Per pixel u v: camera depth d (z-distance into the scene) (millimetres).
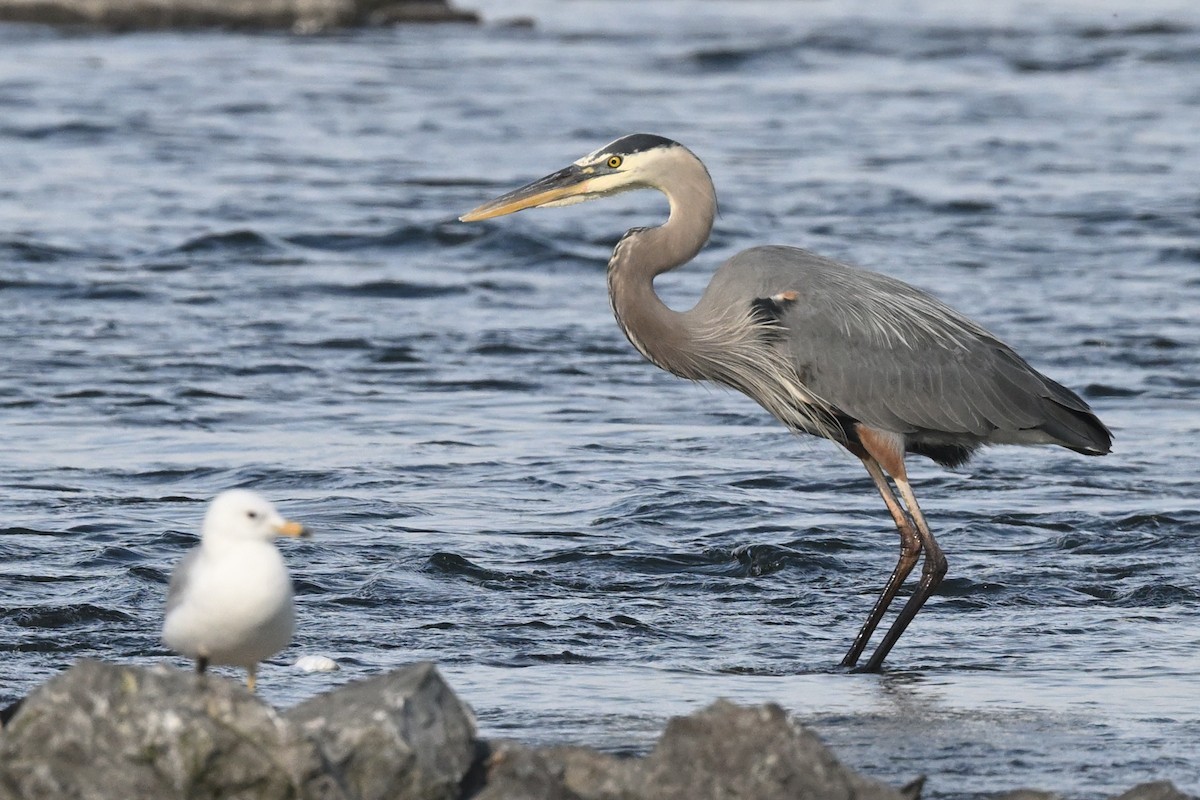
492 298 23047
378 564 12609
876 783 7320
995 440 12156
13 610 11109
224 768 6902
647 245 12055
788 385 11969
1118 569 12875
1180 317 21797
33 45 45094
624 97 39656
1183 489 15250
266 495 14547
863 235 26172
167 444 16219
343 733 7090
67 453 15852
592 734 9055
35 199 27391
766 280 12070
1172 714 9602
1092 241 26172
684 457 16203
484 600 11883
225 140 33250
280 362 19500
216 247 24906
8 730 6980
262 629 7629
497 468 15633
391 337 20750
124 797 6859
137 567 12172
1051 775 8500
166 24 50188
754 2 64750
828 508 14578
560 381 19156
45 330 20578
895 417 11812
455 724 7363
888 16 59062
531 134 34562
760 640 11289
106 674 7066
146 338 20359
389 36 50594
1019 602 12195
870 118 37375
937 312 12148
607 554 12977
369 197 28531
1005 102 39781
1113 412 18047
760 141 34250
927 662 10852
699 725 7414
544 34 52688
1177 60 47000
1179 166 32094
